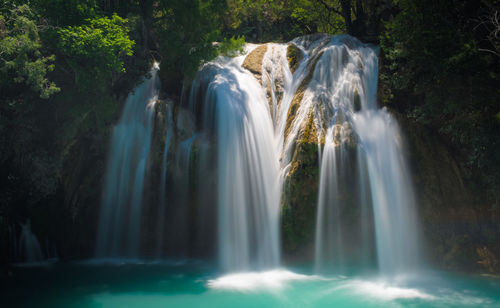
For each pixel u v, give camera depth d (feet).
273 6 108.17
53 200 53.47
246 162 51.26
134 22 57.11
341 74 53.72
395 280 39.93
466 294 34.68
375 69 54.39
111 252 54.65
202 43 57.06
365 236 45.06
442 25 40.55
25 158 48.44
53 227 54.13
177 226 54.39
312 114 48.06
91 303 33.32
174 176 53.01
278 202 46.57
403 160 47.32
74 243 55.21
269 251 46.85
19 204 50.83
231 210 49.98
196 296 35.35
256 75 60.13
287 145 48.32
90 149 55.88
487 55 39.52
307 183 44.65
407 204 46.09
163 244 54.19
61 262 51.08
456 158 48.29
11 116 47.75
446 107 42.11
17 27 40.75
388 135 48.08
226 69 61.00
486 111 41.11
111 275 43.70
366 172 44.80
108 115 51.34
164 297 35.06
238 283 39.86
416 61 43.24
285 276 42.42
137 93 59.16
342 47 56.59
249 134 52.08
